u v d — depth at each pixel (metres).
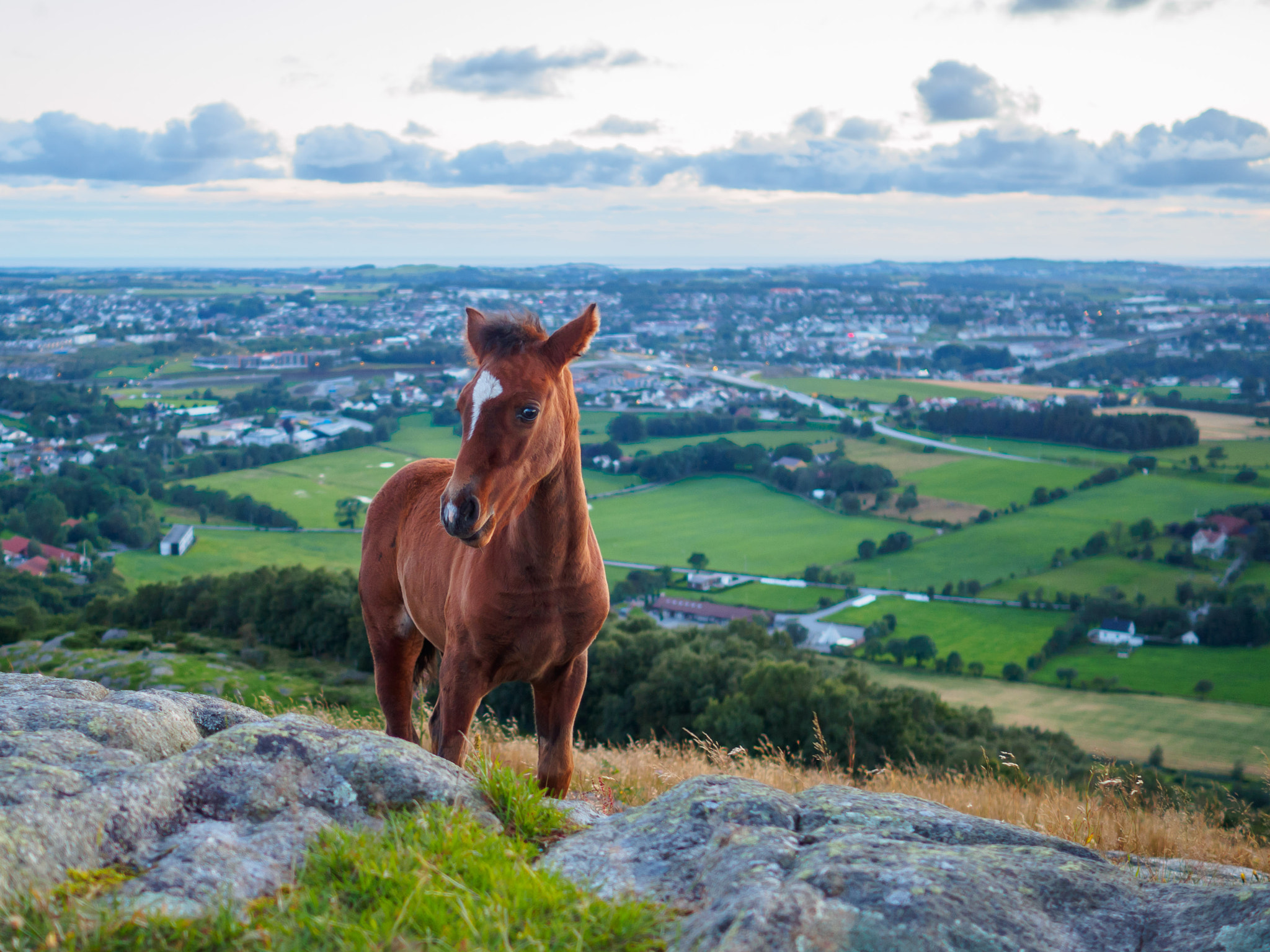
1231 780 38.19
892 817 2.29
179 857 1.80
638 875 2.01
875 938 1.61
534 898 1.69
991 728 30.44
